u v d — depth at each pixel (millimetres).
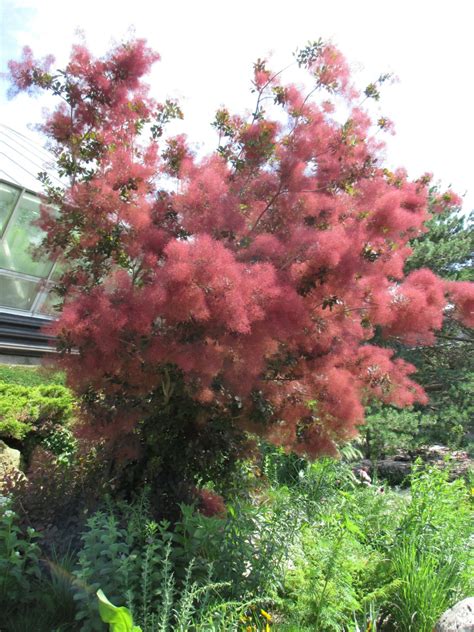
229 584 2932
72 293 4035
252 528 3533
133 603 2943
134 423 4102
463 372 10320
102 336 3406
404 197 4527
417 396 5039
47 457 4363
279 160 4297
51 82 4113
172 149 4371
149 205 4047
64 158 4105
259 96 4566
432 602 3291
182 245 3363
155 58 4266
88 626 2842
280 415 4309
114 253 3982
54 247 4133
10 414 5469
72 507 3949
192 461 4430
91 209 3789
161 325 3773
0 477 4637
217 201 3840
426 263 10500
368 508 4758
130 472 4133
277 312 3514
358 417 4273
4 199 8852
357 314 4453
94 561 3055
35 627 3020
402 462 9695
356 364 4676
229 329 3486
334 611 3182
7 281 9492
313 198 4211
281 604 3229
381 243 4238
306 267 3863
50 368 4008
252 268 3645
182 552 3352
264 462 5844
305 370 4312
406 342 4828
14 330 8539
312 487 5199
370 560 3854
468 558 3678
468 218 11906
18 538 3625
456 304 4754
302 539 3715
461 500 4688
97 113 4180
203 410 4219
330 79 4445
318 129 4277
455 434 9219
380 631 3406
